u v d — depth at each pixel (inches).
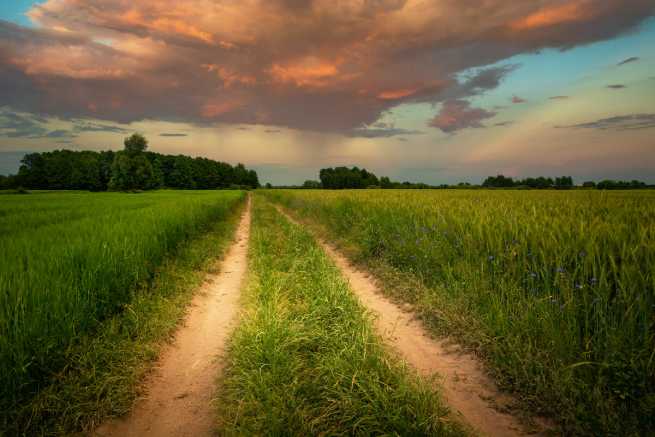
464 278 207.6
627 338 122.3
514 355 133.1
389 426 102.2
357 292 245.8
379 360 132.7
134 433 107.1
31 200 1051.9
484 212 307.9
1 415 104.6
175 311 195.5
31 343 124.6
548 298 159.3
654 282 130.1
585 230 200.5
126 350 145.8
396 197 676.7
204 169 4830.2
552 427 107.5
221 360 149.6
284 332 150.3
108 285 184.9
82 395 117.0
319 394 116.6
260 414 108.3
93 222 369.1
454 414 113.6
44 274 166.4
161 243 297.1
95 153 4028.1
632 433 98.5
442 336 169.6
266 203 1445.6
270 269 274.7
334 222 535.5
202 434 106.7
